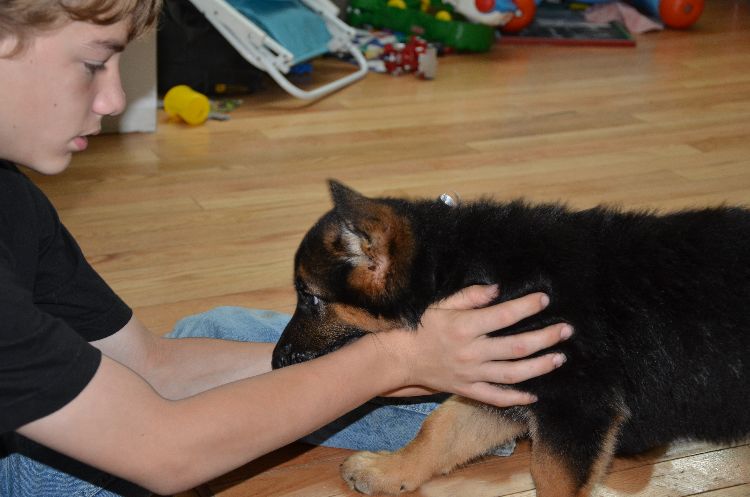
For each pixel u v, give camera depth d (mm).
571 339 2008
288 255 3473
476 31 6238
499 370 1869
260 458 2467
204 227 3678
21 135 1407
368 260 2010
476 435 2342
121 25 1413
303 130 4793
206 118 4879
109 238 3557
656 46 6727
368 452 2416
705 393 2074
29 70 1354
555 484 2088
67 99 1405
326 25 5547
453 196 2227
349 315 2086
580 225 2154
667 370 2059
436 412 2361
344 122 4934
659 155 4535
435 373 1901
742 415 2100
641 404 2090
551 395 2057
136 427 1461
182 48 5035
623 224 2160
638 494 2330
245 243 3557
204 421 1540
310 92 5133
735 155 4543
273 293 3217
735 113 5191
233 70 5184
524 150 4570
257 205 3879
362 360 1812
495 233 2074
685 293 2059
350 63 6004
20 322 1338
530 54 6426
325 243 2086
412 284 1998
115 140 4566
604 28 6973
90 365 1411
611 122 5023
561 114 5137
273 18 5098
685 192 4066
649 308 2057
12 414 1343
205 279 3293
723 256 2088
